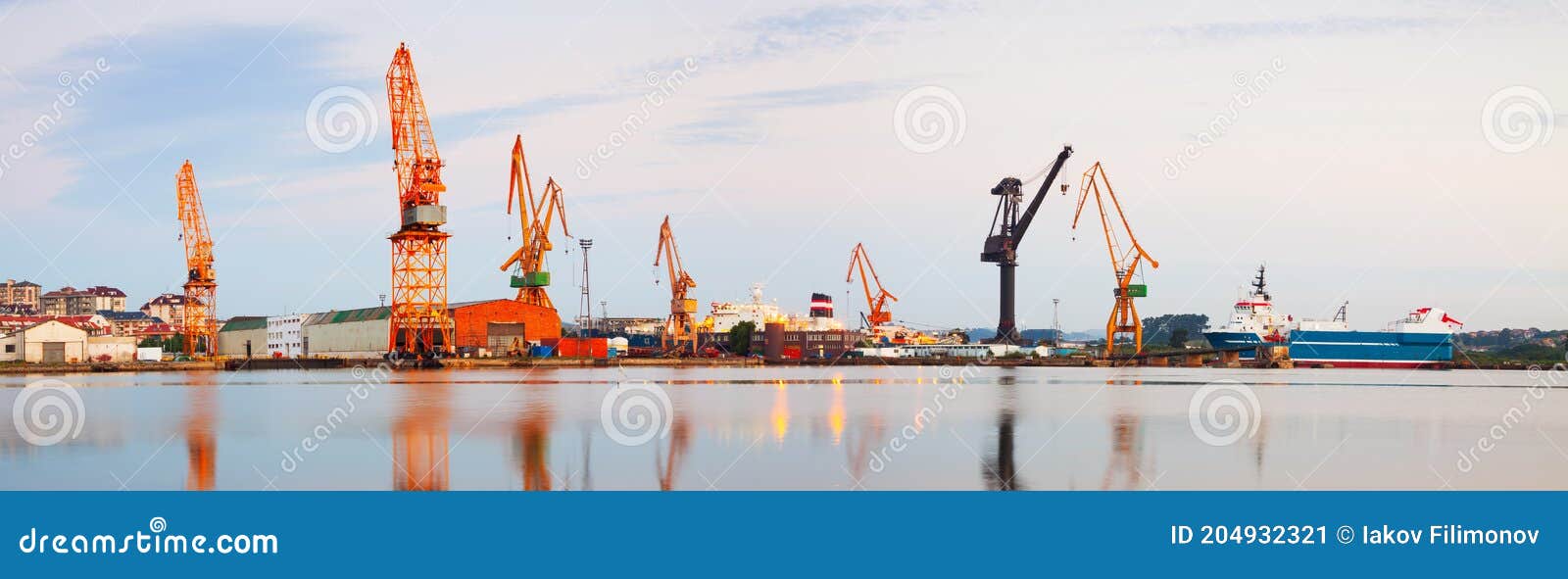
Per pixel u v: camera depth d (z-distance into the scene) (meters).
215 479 47.25
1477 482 48.91
